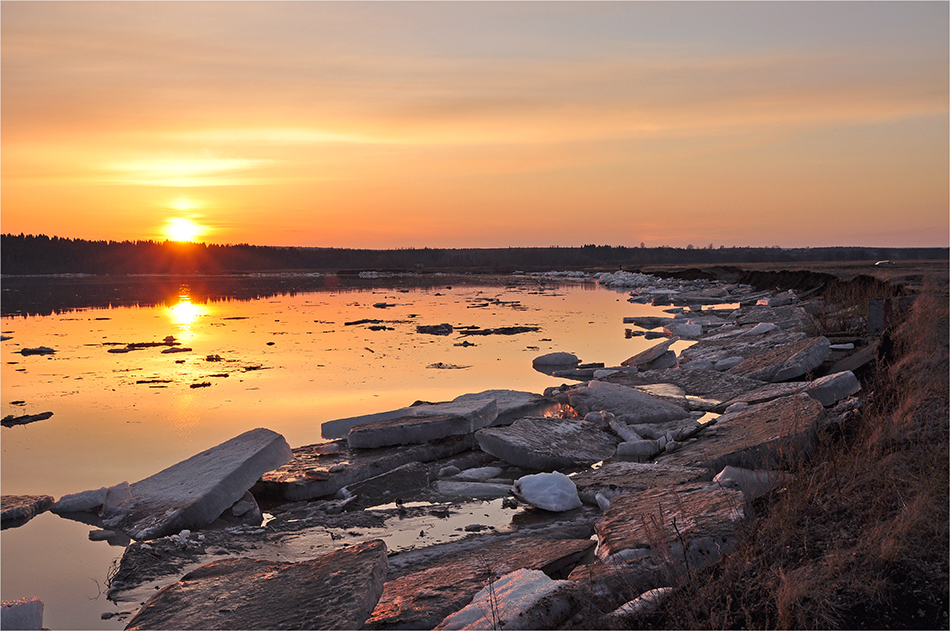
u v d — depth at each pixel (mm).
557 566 5082
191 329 25047
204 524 6727
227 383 14305
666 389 12148
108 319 29406
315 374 15234
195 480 7281
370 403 12250
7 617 4395
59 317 30484
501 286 59562
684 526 4848
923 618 3336
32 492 7844
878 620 3373
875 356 10008
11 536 6555
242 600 4418
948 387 6766
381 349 19203
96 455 9250
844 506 4609
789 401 8570
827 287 25250
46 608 5023
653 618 3754
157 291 53406
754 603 3725
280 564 5031
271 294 48625
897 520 4031
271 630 3973
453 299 41375
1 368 16531
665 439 8758
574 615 4035
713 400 11430
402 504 7207
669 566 4312
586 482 7324
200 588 4668
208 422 11016
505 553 5457
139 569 5555
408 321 27547
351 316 30094
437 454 8852
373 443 8945
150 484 7508
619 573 4336
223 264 130875
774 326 16641
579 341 20812
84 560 5965
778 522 4570
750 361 13336
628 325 25453
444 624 4020
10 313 32875
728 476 6426
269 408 11961
